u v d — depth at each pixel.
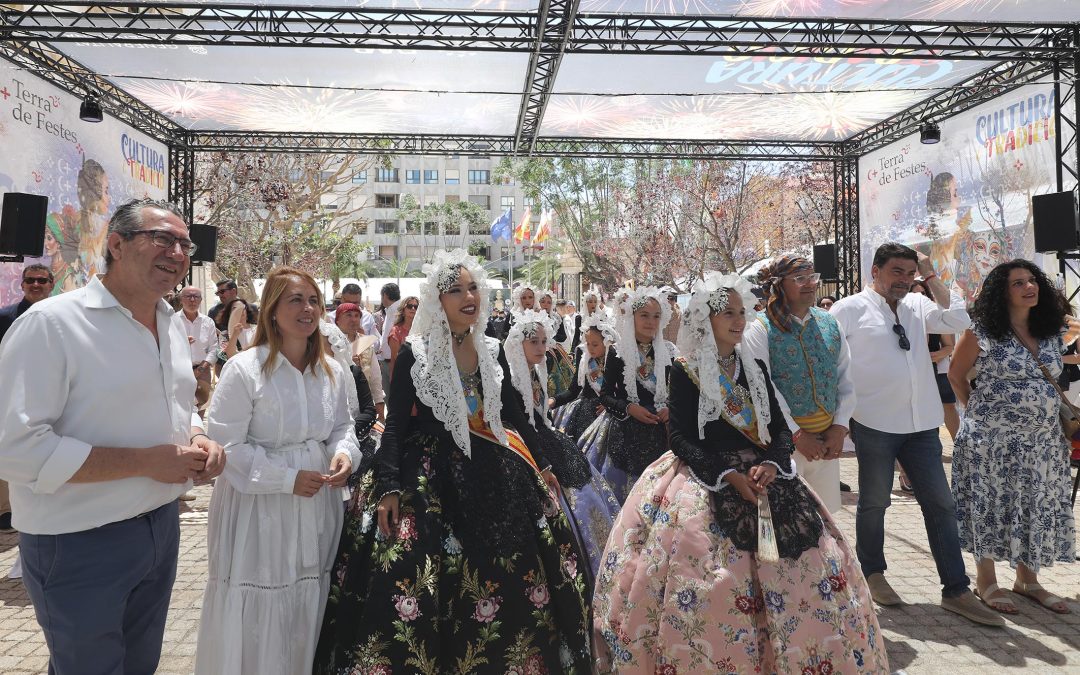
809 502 2.91
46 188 9.02
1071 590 4.61
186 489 2.56
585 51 8.93
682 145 13.85
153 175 12.05
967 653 3.73
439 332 3.05
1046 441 4.23
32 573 2.27
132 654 2.52
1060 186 9.09
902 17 8.71
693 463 2.89
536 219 47.22
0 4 7.95
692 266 24.66
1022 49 8.95
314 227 29.19
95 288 2.34
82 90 10.01
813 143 13.79
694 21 8.96
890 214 12.74
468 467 2.98
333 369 3.21
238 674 2.74
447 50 8.79
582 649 2.85
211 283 20.55
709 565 2.72
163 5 8.10
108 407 2.30
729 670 2.62
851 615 2.70
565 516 3.09
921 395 4.22
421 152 13.60
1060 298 4.31
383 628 2.66
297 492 2.81
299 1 8.26
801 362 3.79
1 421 2.15
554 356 5.81
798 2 8.30
